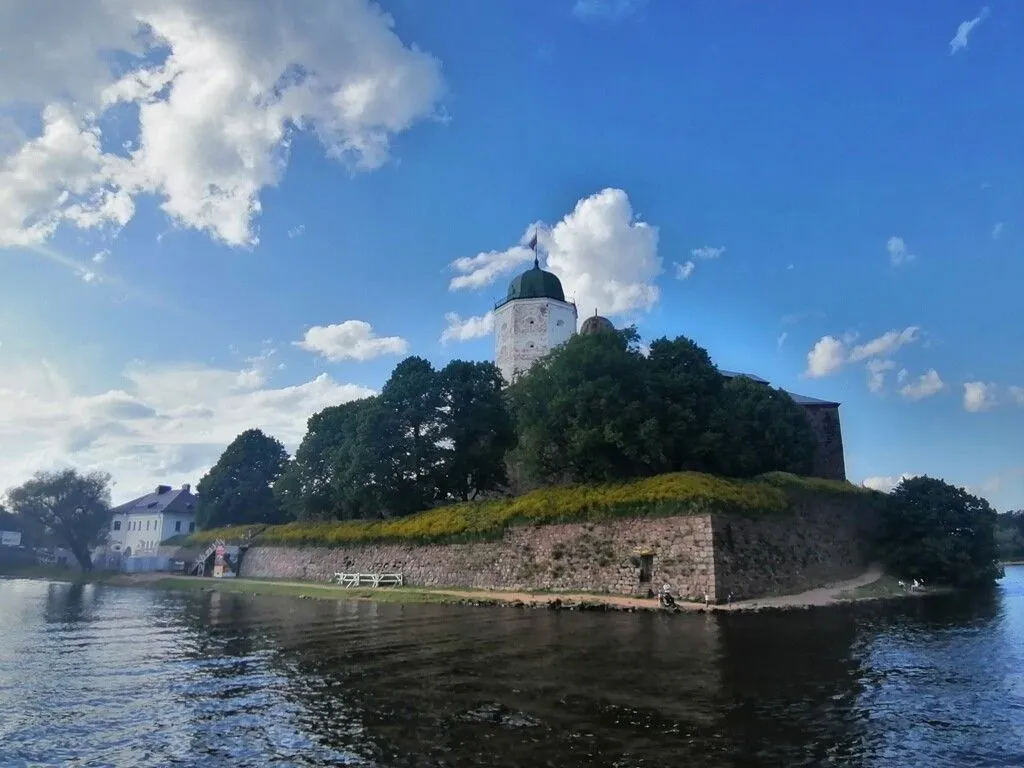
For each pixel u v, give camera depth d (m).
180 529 106.75
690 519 35.75
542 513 41.97
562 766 11.52
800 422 60.16
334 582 54.09
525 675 18.27
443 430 58.25
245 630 29.30
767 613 31.38
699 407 47.38
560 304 73.19
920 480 52.75
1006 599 39.38
